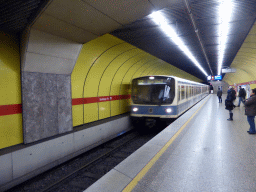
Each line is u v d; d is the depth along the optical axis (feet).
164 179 10.36
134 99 31.91
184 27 22.20
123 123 31.71
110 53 24.99
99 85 27.61
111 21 13.47
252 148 15.30
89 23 13.67
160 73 51.60
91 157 21.75
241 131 21.07
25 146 16.06
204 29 23.82
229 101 27.45
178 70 62.08
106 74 28.02
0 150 15.03
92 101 26.43
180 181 10.16
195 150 14.98
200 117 30.53
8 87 15.57
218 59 48.49
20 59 16.30
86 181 16.16
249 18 20.12
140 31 22.27
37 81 17.30
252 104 19.56
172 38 26.23
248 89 58.34
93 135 24.04
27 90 16.53
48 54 16.53
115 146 25.66
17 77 16.28
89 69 23.89
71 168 18.72
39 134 17.69
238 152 14.46
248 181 10.09
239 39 28.81
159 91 30.22
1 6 11.27
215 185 9.75
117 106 33.68
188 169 11.61
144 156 13.64
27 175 15.81
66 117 20.48
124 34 22.30
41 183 15.75
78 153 21.42
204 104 54.44
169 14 18.52
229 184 9.83
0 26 14.30
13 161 14.87
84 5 11.18
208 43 31.09
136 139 29.04
